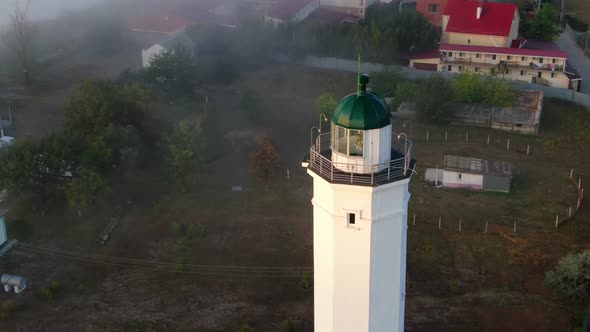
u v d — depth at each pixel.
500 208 56.53
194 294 46.12
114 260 50.12
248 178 61.97
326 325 24.00
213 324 43.12
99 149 58.62
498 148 68.00
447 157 61.84
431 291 46.06
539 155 66.56
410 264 48.97
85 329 42.75
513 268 48.28
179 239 52.41
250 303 45.12
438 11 99.44
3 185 54.78
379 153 21.86
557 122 73.25
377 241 22.25
